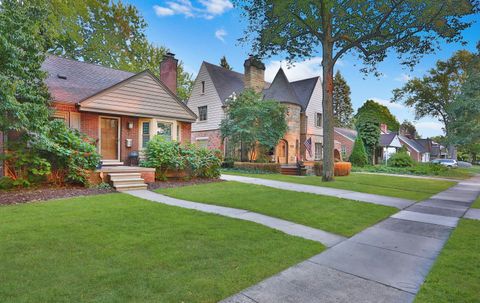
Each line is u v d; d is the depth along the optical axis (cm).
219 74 2541
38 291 265
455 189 1273
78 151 891
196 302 259
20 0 821
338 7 1191
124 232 453
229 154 2136
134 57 2859
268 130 1855
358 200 839
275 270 340
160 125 1435
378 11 1205
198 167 1172
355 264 373
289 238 463
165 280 296
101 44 2434
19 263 325
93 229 462
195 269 328
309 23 1300
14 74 732
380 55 1430
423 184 1396
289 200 791
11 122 716
